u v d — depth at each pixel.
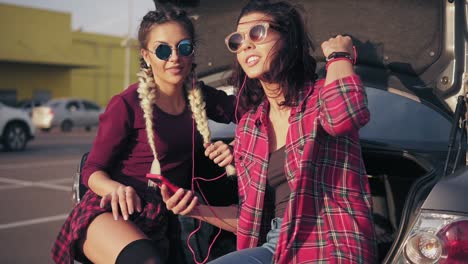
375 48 3.13
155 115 2.65
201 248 2.90
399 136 2.83
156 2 3.44
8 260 5.90
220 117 2.98
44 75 42.75
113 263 2.38
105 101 49.47
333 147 2.29
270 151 2.45
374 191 3.09
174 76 2.63
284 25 2.39
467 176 2.16
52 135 26.14
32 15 41.47
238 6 3.34
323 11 3.24
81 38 46.41
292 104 2.37
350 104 2.16
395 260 2.12
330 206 2.23
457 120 2.65
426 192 2.20
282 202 2.38
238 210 2.59
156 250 2.38
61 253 2.59
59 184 10.77
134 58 51.09
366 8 3.14
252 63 2.42
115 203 2.42
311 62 2.46
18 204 8.80
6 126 17.09
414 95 3.02
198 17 3.49
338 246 2.19
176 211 2.47
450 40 2.91
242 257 2.26
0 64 40.50
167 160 2.71
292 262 2.21
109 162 2.59
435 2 2.94
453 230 2.02
